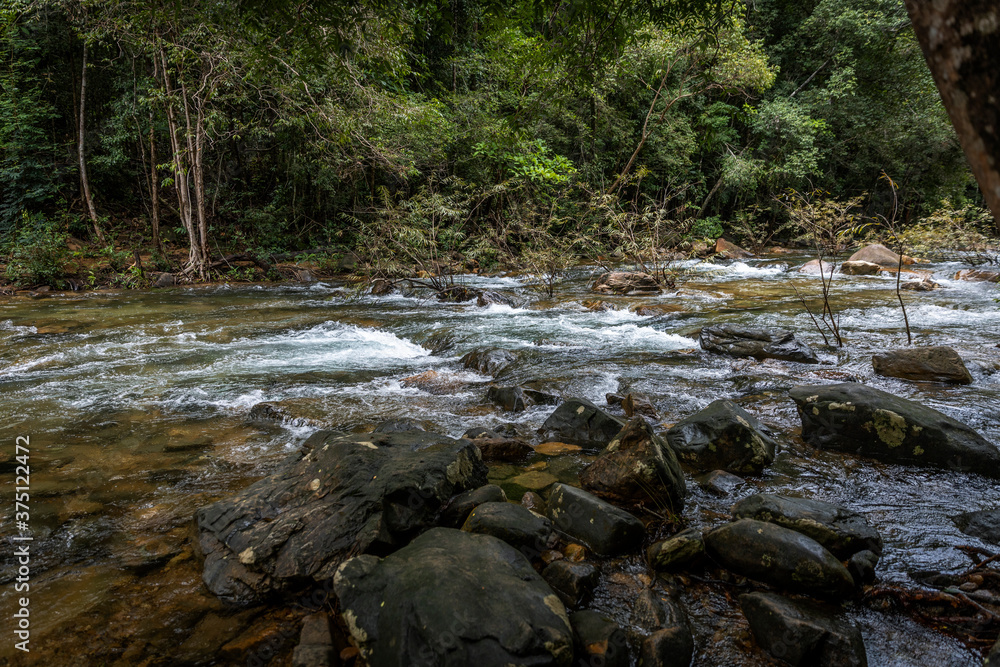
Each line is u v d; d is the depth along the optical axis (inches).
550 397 179.0
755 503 100.8
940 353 184.7
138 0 229.9
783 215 907.4
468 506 103.7
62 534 103.3
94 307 389.7
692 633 77.2
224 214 702.5
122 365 231.8
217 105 567.2
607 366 215.0
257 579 87.6
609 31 207.0
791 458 132.3
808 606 80.0
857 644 70.1
